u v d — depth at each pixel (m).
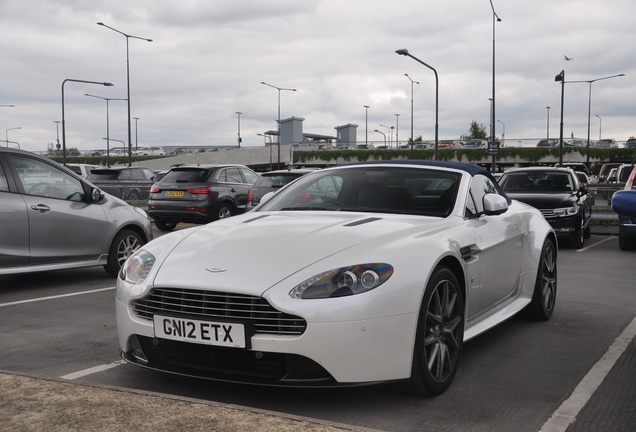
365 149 71.81
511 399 3.53
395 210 4.32
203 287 3.27
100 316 5.69
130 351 3.62
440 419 3.22
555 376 3.96
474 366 4.18
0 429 2.80
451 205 4.38
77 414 2.97
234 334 3.18
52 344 4.70
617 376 3.97
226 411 3.00
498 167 68.62
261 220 4.07
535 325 5.41
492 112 33.41
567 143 66.12
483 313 4.50
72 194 7.31
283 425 2.84
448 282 3.71
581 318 5.69
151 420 2.89
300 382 3.16
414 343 3.36
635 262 9.80
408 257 3.44
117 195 20.77
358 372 3.16
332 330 3.11
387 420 3.20
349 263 3.29
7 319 5.56
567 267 9.17
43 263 6.99
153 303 3.49
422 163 4.82
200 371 3.37
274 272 3.27
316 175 4.95
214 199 14.52
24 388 3.33
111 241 7.67
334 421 3.18
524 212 5.49
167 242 3.86
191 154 72.38
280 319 3.14
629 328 5.30
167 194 14.66
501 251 4.67
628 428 3.11
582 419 3.23
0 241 6.53
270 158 69.12
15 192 6.72
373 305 3.18
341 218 4.03
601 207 16.11
